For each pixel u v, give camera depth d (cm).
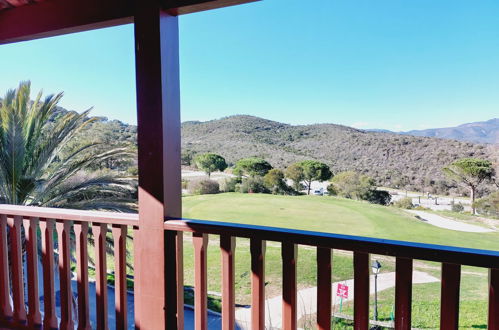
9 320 196
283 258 133
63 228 180
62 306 181
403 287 113
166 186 162
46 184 452
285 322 132
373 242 114
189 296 337
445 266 107
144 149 164
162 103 161
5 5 201
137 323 169
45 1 194
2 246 197
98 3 180
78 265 176
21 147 429
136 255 168
